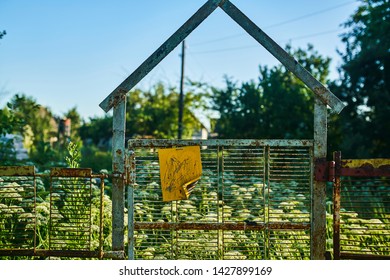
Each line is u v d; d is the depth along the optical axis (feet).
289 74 64.85
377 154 54.80
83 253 13.62
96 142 125.90
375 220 15.99
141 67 13.53
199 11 13.61
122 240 13.70
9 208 13.97
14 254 13.58
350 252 14.24
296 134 58.13
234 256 14.52
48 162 40.42
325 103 13.38
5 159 30.55
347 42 58.49
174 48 13.61
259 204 14.08
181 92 80.94
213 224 13.80
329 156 54.60
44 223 17.93
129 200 13.75
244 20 13.56
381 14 54.70
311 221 13.61
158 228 13.79
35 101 34.37
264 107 61.21
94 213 18.33
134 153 13.71
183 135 86.43
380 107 53.11
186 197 13.71
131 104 88.69
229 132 63.10
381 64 53.72
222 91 66.18
